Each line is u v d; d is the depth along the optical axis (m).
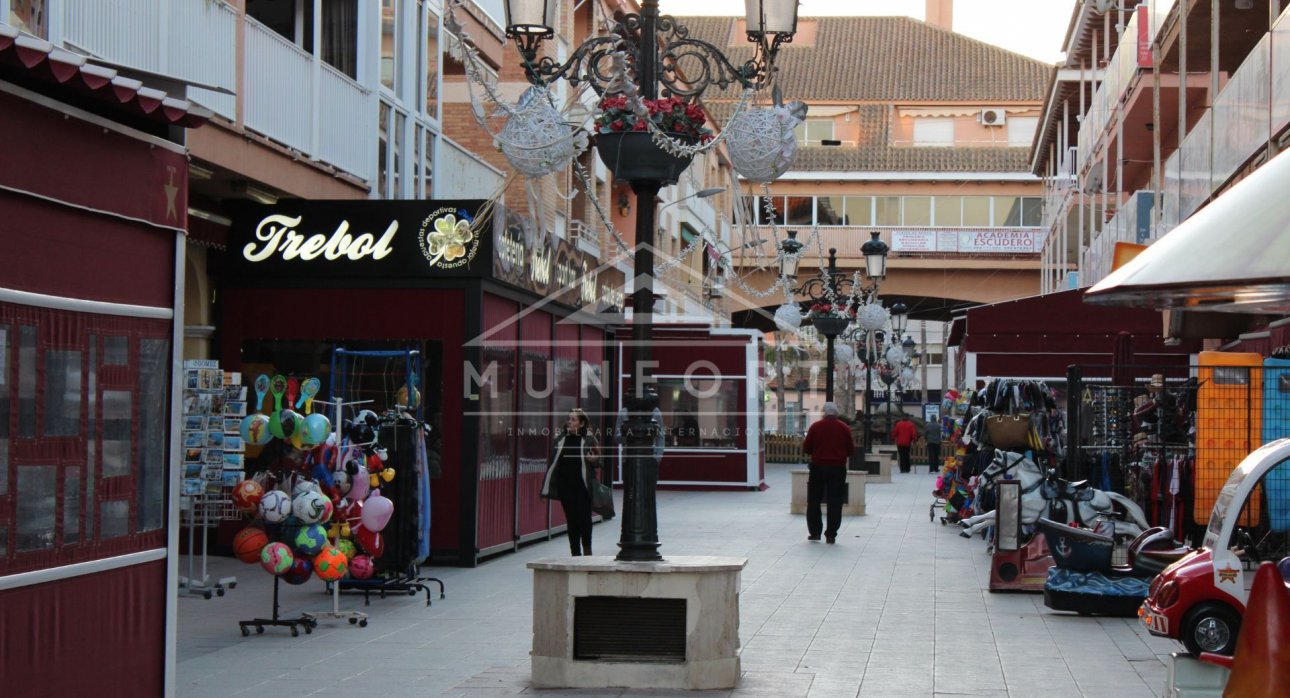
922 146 67.50
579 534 15.57
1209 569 9.03
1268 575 6.62
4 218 6.85
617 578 8.91
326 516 11.48
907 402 78.06
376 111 18.59
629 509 9.16
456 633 11.30
